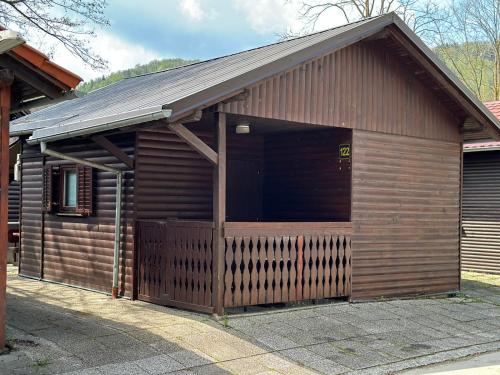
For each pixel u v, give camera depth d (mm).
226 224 7918
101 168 9125
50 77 6133
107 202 9695
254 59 9266
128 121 7426
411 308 9586
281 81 8695
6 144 6125
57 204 10883
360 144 9805
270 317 8117
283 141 11156
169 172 9539
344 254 9453
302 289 8812
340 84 9508
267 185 11445
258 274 8305
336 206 10047
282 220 11086
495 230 14617
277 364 6422
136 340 6734
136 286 9055
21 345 6332
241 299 8094
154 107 7055
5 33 5297
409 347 7473
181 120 7461
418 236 10602
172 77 10594
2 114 6094
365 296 9734
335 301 9523
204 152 7777
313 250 9000
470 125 11336
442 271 11008
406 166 10477
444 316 9305
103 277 9695
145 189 9227
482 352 7559
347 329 7957
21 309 8180
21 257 11820
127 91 10938
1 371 5570
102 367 5863
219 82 7543
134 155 9164
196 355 6418
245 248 8141
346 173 9867
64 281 10617
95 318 7684
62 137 8727
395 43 9938
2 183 6090
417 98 10680
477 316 9531
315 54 8727
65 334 6855
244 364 6324
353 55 9711
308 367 6426
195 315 7953
